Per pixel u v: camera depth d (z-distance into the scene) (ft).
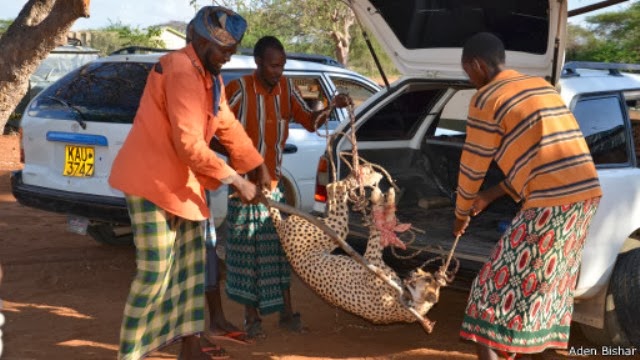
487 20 16.98
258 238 16.40
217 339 16.53
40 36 44.65
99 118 19.62
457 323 18.56
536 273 12.36
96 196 19.53
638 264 15.33
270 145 16.34
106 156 19.44
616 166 16.07
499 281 12.55
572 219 12.37
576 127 12.64
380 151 20.98
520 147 12.35
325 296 15.56
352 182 15.89
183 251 13.87
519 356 15.24
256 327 16.74
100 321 17.66
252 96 16.07
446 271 15.33
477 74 13.10
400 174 21.35
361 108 19.10
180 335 13.97
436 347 16.80
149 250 13.06
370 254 15.51
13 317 17.65
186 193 13.10
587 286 15.20
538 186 12.33
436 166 21.84
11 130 50.78
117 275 21.62
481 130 12.59
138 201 12.92
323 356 15.93
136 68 20.42
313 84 24.08
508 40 16.99
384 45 19.02
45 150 20.59
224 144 14.12
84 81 20.84
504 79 12.74
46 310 18.29
